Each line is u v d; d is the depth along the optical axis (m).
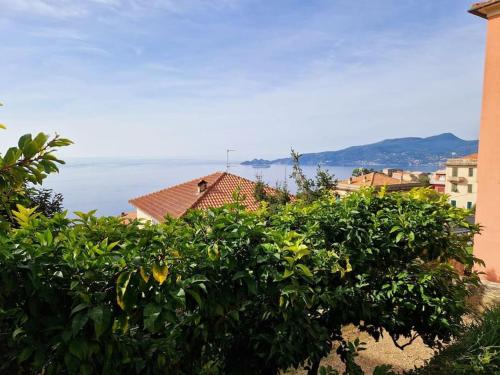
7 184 2.06
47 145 2.12
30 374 2.00
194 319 2.39
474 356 3.70
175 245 2.36
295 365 3.03
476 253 8.48
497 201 8.15
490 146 8.25
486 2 8.01
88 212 2.65
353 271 3.71
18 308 1.92
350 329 6.51
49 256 2.05
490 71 8.26
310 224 3.71
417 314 4.11
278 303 2.73
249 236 2.74
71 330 1.93
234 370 2.82
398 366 5.38
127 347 2.14
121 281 2.04
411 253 4.17
